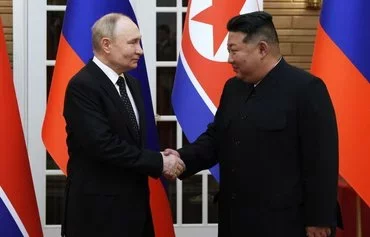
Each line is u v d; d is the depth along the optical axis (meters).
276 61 4.21
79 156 4.29
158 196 5.25
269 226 4.11
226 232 4.30
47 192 7.07
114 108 4.24
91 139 4.13
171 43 7.04
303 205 4.13
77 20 5.18
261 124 4.12
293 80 4.14
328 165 4.03
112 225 4.23
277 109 4.11
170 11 7.04
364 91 4.80
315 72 4.95
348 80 4.83
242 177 4.18
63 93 5.16
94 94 4.20
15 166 4.76
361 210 5.44
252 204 4.15
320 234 4.06
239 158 4.19
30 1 6.95
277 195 4.10
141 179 4.36
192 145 4.61
